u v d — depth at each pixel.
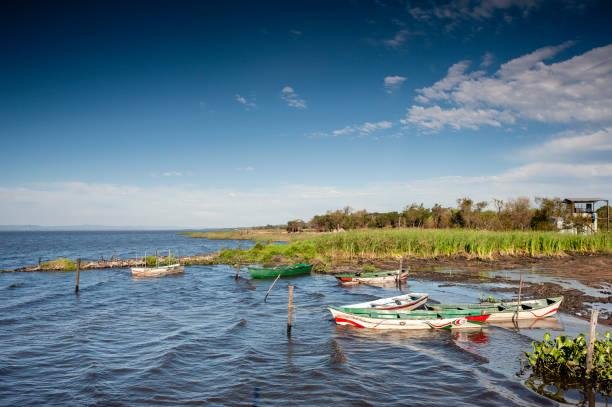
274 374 17.47
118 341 22.52
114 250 105.31
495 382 16.30
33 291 39.41
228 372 17.77
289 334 23.20
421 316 23.55
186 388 16.17
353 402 14.80
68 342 22.30
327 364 18.55
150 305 32.53
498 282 39.47
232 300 34.41
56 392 15.97
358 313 24.27
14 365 18.83
